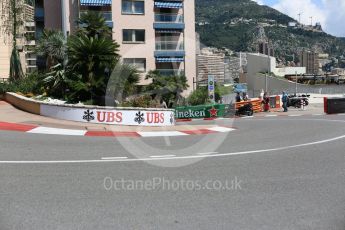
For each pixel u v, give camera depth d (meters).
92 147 11.42
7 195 6.49
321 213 5.71
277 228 5.13
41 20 50.38
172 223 5.30
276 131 16.06
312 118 24.23
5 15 38.72
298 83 94.50
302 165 9.00
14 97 23.39
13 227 5.12
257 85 97.06
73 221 5.35
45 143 11.94
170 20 49.62
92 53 24.84
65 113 18.06
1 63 45.00
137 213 5.69
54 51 30.72
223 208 5.93
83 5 47.09
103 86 24.91
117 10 47.97
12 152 10.28
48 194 6.57
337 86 85.81
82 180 7.50
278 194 6.68
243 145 12.09
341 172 8.29
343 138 13.62
